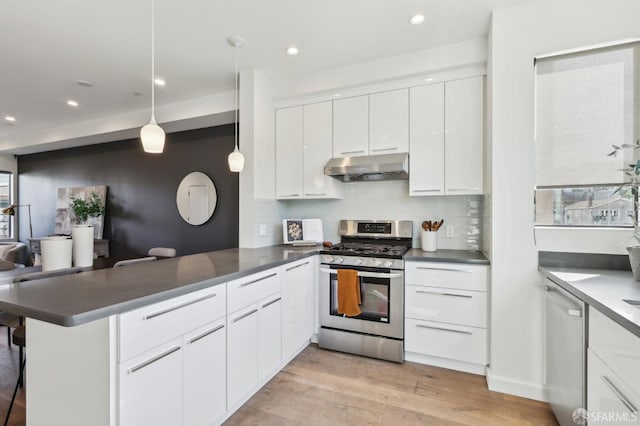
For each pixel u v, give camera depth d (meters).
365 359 2.58
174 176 4.59
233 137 4.13
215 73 3.05
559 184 2.00
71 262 2.45
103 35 2.38
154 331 1.31
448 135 2.61
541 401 2.00
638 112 1.86
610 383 1.16
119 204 5.09
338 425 1.77
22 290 1.37
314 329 2.82
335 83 2.97
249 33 2.38
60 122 4.59
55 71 2.98
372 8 2.10
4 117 4.35
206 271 1.81
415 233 3.08
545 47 2.01
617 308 1.12
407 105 2.75
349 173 2.84
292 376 2.30
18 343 1.81
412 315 2.48
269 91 3.24
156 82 3.22
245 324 1.89
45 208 5.88
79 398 1.22
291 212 3.62
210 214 4.27
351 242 3.31
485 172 2.49
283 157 3.27
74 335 1.23
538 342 2.02
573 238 1.96
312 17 2.19
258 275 2.02
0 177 6.19
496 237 2.12
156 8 2.06
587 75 1.95
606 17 1.89
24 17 2.13
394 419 1.83
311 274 2.77
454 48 2.54
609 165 1.91
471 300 2.29
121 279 1.59
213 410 1.63
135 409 1.22
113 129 4.27
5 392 2.06
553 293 1.76
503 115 2.10
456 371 2.38
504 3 2.05
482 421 1.81
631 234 1.86
